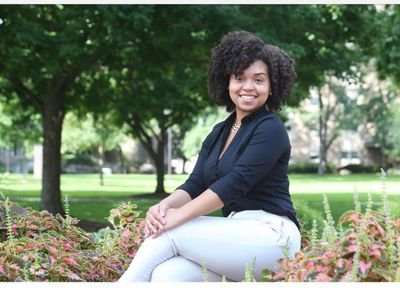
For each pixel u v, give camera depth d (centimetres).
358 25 1363
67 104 1691
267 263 271
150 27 1158
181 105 1770
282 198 288
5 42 1165
